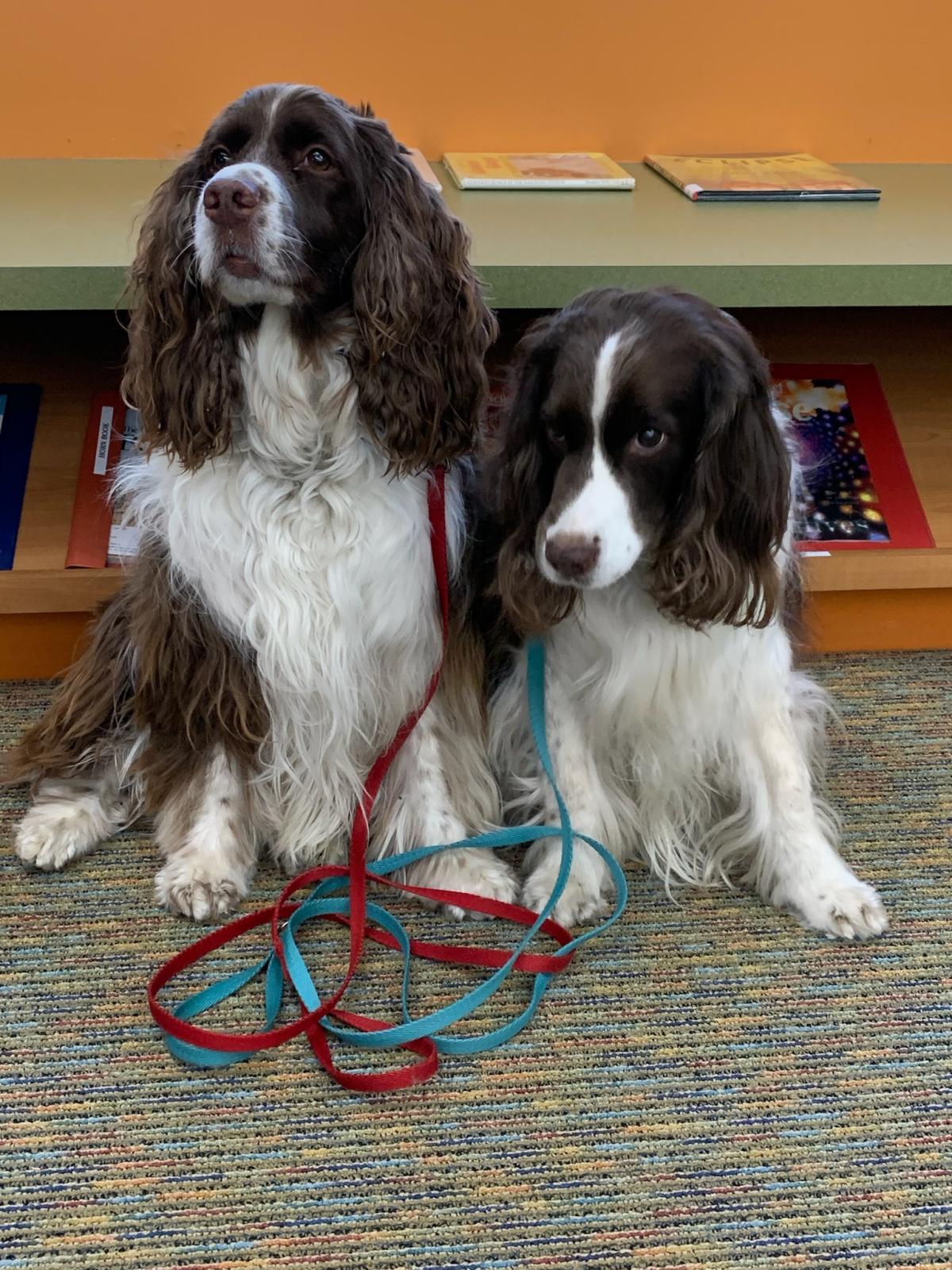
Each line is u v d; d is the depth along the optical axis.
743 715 1.65
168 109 2.52
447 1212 1.19
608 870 1.70
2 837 1.75
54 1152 1.25
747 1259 1.14
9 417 2.25
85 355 2.38
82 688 1.83
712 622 1.48
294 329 1.47
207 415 1.51
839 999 1.47
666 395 1.35
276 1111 1.31
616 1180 1.23
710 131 2.71
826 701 1.91
